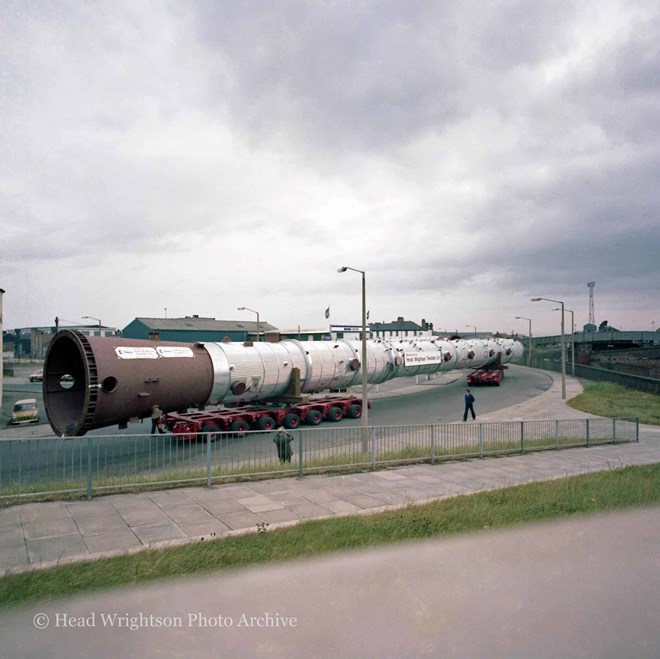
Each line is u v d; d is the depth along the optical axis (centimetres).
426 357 3928
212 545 849
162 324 8225
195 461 1448
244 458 1659
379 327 9875
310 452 1559
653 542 884
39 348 10462
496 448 1927
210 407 3284
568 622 612
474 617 622
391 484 1366
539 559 805
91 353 1862
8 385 5784
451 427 1814
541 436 2206
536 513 1052
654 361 5672
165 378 2102
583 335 8456
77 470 1472
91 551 836
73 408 2016
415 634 582
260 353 2592
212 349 2408
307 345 2903
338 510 1104
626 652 552
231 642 562
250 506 1124
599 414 3194
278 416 2497
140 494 1212
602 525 980
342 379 3052
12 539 894
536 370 6950
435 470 1572
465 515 1022
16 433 2678
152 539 899
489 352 5022
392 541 880
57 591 673
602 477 1437
